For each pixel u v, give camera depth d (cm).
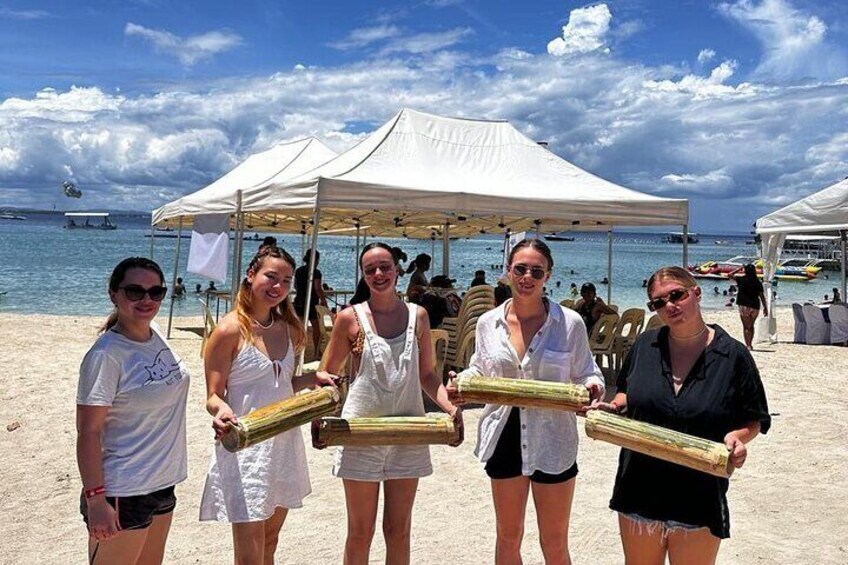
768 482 543
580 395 293
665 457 259
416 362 329
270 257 313
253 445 285
